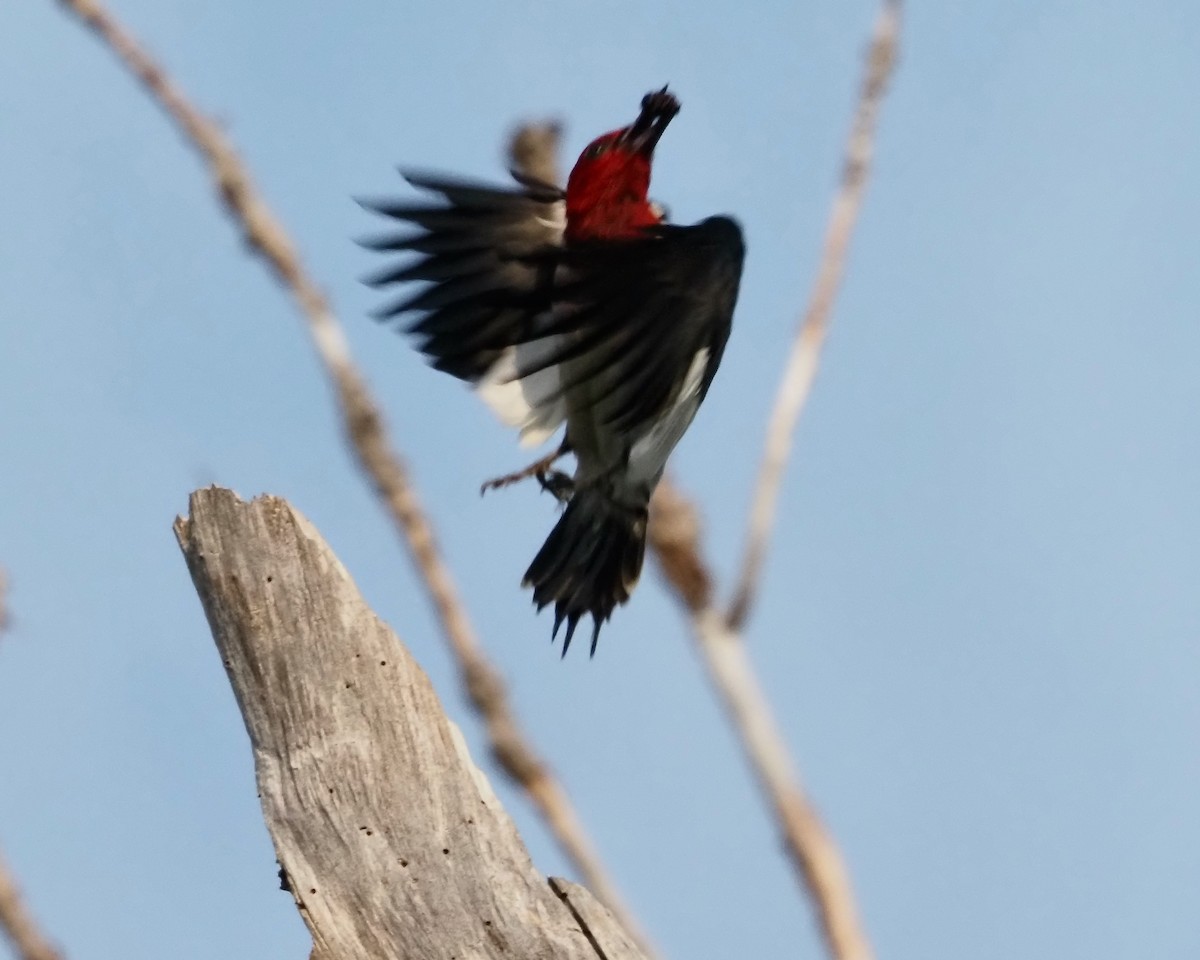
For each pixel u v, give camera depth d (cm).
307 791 1133
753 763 1283
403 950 1104
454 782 1134
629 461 1356
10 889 1216
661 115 1370
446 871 1116
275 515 1162
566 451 1379
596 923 1111
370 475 1312
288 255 1355
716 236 1191
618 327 1155
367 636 1152
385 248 1220
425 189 1245
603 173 1337
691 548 1321
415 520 1295
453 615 1288
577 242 1287
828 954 1236
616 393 1278
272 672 1145
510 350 1312
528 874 1119
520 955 1101
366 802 1128
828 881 1232
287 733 1141
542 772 1253
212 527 1161
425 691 1149
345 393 1305
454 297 1223
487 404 1323
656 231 1292
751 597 1319
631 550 1377
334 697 1142
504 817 1133
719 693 1279
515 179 1317
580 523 1396
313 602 1152
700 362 1302
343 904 1115
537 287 1202
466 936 1105
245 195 1345
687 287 1174
